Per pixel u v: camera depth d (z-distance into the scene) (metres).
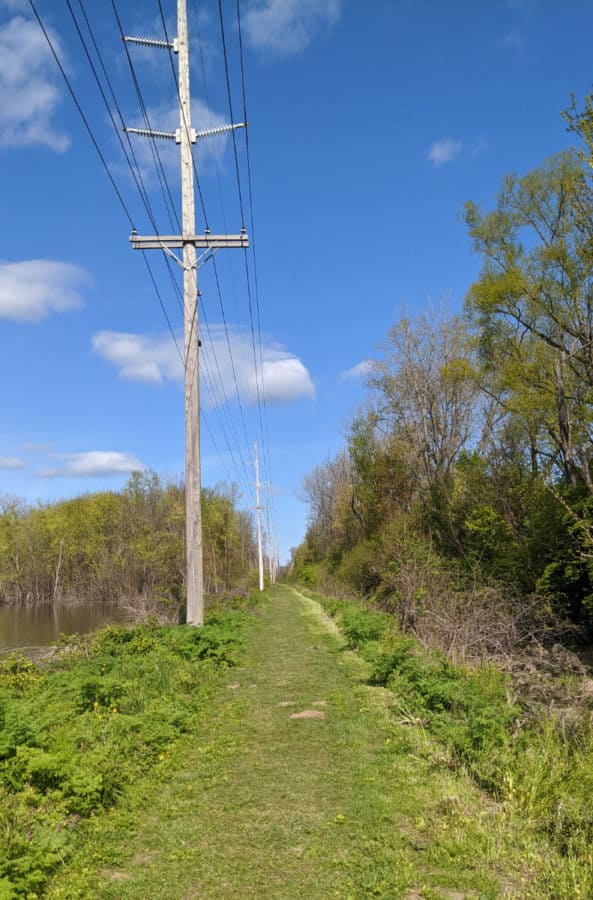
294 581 93.31
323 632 20.77
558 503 17.69
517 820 5.51
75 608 47.78
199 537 16.53
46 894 4.48
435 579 17.66
